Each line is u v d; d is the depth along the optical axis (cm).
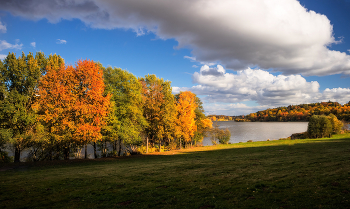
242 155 2903
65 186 1393
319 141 4644
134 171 1892
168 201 1059
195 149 4434
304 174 1415
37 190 1306
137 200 1098
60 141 2600
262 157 2528
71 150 3731
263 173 1560
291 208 862
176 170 1886
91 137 2625
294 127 15612
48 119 2453
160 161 2628
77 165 2441
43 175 1762
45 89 2581
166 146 5069
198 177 1555
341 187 1053
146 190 1271
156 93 4006
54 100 2570
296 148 3456
